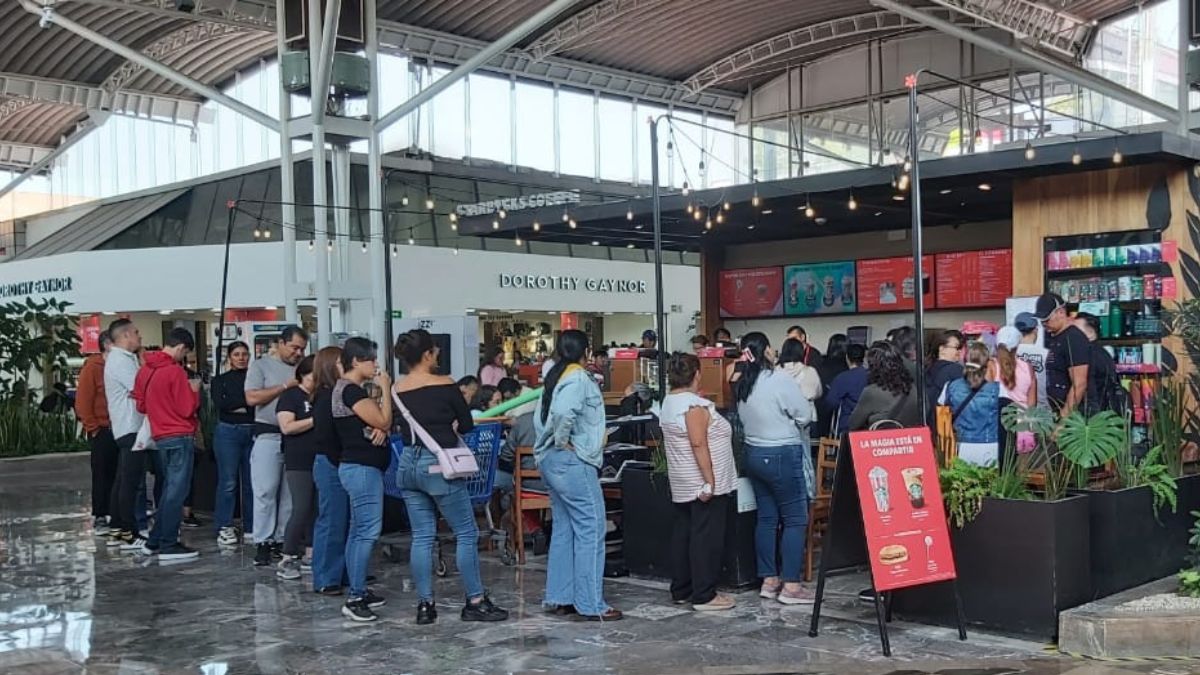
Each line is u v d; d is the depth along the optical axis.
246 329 13.05
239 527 8.98
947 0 20.03
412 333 5.98
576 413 5.90
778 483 6.11
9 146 32.69
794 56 26.58
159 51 25.27
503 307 25.55
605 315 29.02
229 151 29.22
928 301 14.73
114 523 9.16
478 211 15.51
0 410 15.02
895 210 13.02
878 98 25.80
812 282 15.89
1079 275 10.47
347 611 6.18
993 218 14.04
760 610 6.07
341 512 6.86
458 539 6.05
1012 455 5.74
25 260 27.62
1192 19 12.91
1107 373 7.08
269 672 5.22
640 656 5.27
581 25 23.89
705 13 23.72
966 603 5.50
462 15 23.81
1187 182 9.64
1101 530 5.62
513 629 5.86
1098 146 9.30
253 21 20.64
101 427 9.57
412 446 5.93
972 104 22.75
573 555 6.10
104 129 32.34
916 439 5.41
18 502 11.94
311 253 23.47
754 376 6.16
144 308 24.88
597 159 28.94
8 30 22.97
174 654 5.57
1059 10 21.70
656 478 6.84
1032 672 4.84
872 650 5.24
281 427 7.24
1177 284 9.71
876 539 5.19
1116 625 5.03
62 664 5.42
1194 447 7.29
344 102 13.24
